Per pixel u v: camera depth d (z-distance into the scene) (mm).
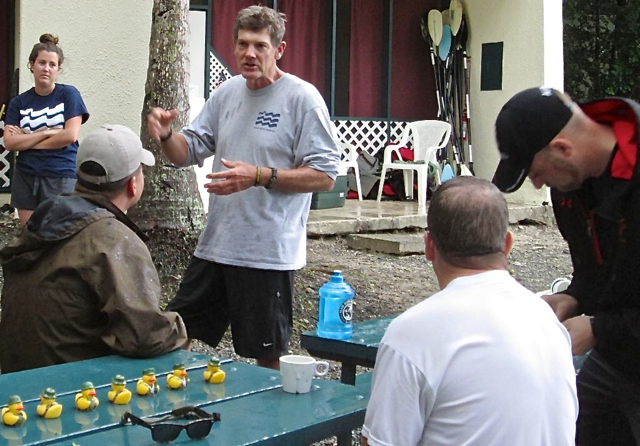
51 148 6156
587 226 3061
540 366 2229
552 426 2230
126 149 3455
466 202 2309
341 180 11609
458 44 13406
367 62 13523
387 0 13516
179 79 7438
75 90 6293
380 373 2246
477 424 2170
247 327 4207
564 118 2746
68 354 3299
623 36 16734
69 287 3283
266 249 4164
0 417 2631
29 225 3363
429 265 9344
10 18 10453
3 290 3432
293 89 4160
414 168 12039
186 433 2514
